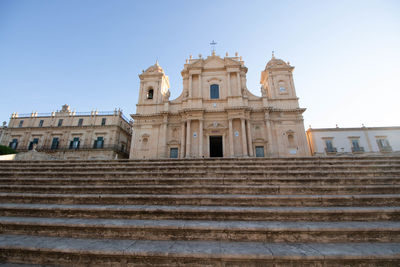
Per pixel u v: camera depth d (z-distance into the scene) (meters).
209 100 24.98
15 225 4.09
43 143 32.62
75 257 3.21
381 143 27.84
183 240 3.71
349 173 6.85
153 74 27.97
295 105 24.61
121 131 34.25
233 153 22.38
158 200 5.30
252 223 4.07
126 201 5.33
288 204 5.10
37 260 3.25
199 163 8.94
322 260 2.96
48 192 6.29
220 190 5.95
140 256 3.11
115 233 3.87
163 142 23.89
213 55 27.52
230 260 3.03
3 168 8.41
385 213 4.29
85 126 32.81
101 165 9.07
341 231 3.64
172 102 26.12
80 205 5.18
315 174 6.91
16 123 34.47
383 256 2.95
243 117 23.27
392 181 6.31
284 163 8.60
